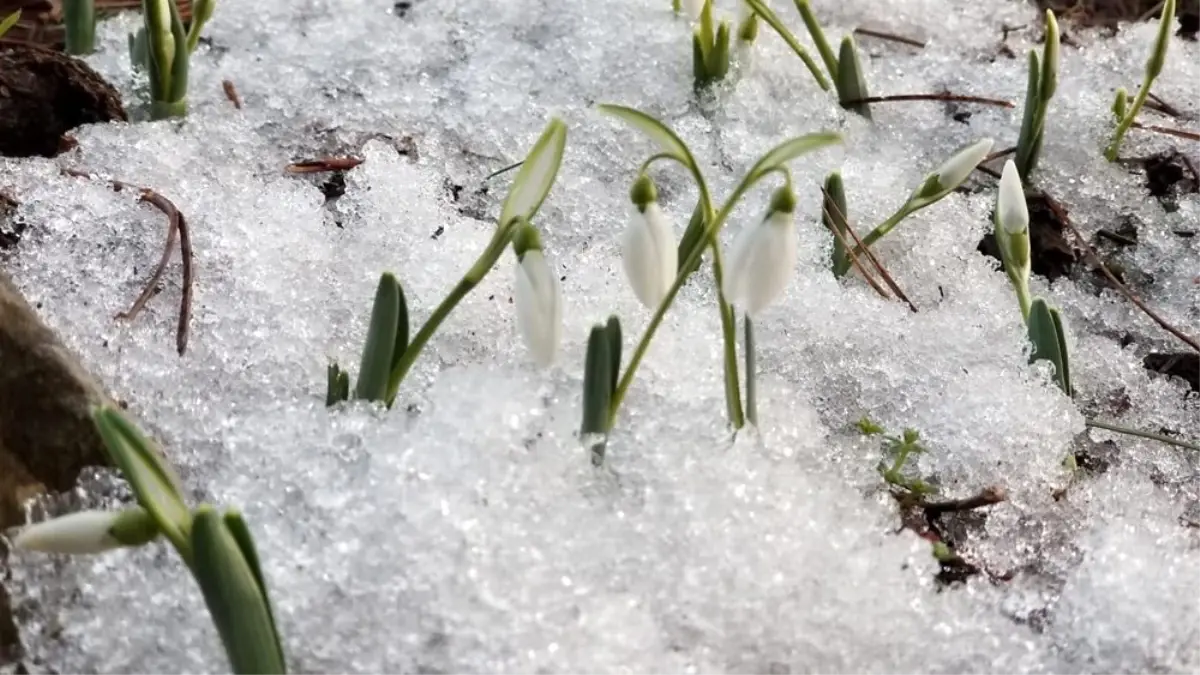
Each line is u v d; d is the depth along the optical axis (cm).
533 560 29
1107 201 44
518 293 27
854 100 45
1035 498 34
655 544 30
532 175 28
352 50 46
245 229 38
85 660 28
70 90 41
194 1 42
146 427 32
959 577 32
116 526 24
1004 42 51
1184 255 42
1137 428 37
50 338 30
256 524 29
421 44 47
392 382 31
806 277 38
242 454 31
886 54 50
